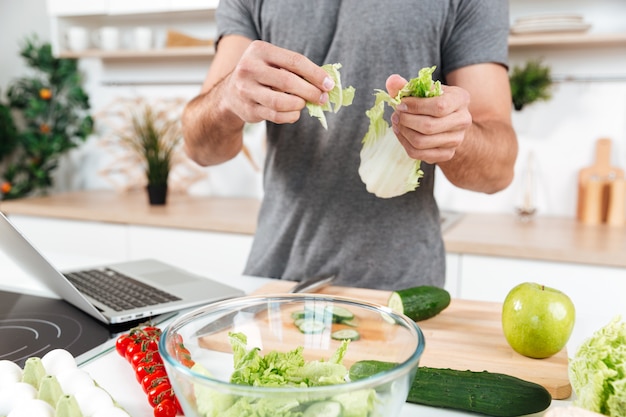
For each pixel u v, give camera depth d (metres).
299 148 1.20
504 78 1.14
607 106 2.07
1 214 0.72
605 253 1.59
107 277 1.04
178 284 1.00
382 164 0.89
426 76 0.74
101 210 2.22
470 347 0.76
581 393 0.52
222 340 0.61
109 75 2.73
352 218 1.17
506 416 0.57
